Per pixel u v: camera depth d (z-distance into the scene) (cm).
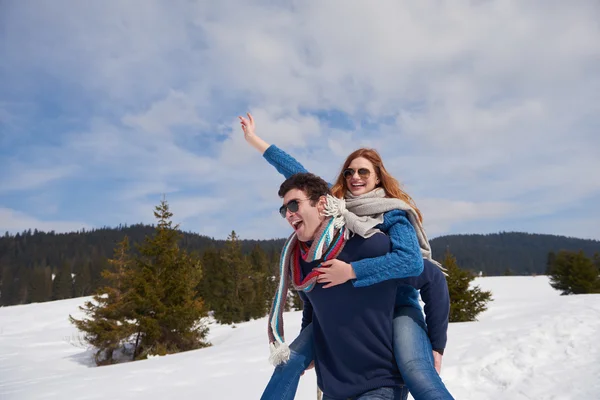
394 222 185
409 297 193
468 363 523
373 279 165
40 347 2030
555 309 969
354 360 181
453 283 1738
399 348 173
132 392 553
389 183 227
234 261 3173
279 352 183
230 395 478
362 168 225
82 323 1703
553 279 2952
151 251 1816
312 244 176
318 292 180
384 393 175
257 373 600
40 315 2916
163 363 804
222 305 3020
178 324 1731
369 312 175
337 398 186
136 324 1728
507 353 562
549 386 432
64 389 612
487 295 1727
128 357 1775
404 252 167
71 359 1733
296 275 189
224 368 672
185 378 615
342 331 180
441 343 185
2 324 2691
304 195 178
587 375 451
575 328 673
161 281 1770
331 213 177
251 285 3206
